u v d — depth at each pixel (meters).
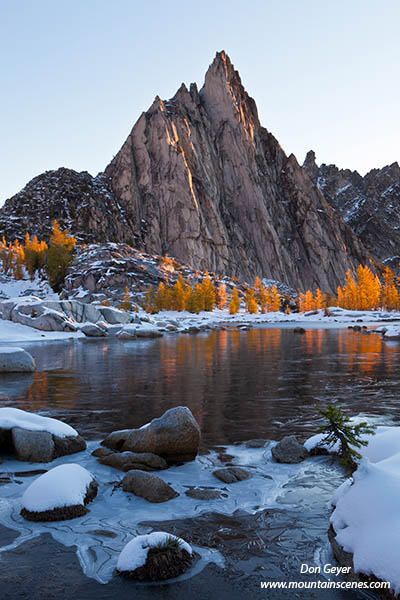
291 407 10.66
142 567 3.84
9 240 185.12
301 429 8.70
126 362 21.41
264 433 8.46
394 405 10.74
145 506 5.34
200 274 165.12
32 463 6.94
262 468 6.68
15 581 3.76
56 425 7.61
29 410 10.41
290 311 156.75
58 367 19.42
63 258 138.75
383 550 3.54
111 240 198.62
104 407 10.74
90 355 25.28
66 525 4.85
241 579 3.78
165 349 29.52
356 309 139.75
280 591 3.59
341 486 5.18
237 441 8.02
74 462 7.02
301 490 5.81
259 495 5.65
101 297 120.94
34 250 155.50
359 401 11.30
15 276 147.38
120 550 4.31
